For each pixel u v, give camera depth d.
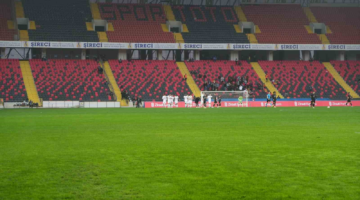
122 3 87.31
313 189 9.56
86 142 17.98
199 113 43.72
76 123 29.20
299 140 18.42
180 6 89.62
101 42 74.94
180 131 22.92
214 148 15.94
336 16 90.62
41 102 63.97
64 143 17.64
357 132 22.02
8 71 69.81
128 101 67.38
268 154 14.42
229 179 10.55
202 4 92.69
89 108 60.41
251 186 9.84
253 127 25.44
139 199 8.80
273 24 87.31
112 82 71.44
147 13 85.94
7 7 79.88
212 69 78.69
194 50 82.00
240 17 88.31
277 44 80.75
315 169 11.75
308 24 88.44
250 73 78.75
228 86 74.31
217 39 81.56
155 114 41.78
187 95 69.19
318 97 73.75
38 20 77.94
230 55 83.31
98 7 84.81
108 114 41.97
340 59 86.00
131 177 10.80
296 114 40.88
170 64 78.69
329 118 34.16
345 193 9.23
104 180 10.48
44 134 21.47
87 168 12.00
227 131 22.83
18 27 77.25
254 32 84.88
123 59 78.94
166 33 81.38
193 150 15.43
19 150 15.56
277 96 72.94
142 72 75.12
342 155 14.14
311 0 94.06
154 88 71.31
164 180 10.45
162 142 17.89
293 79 78.00
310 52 85.88
